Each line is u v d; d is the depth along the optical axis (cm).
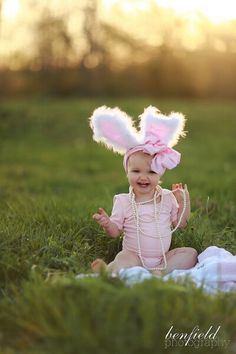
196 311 361
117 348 323
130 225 511
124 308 341
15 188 992
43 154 1498
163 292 368
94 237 557
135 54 2753
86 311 348
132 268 443
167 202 521
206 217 668
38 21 2548
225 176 1104
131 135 508
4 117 1858
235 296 385
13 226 534
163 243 510
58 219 586
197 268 477
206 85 2788
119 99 2488
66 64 2681
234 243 593
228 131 1836
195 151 1533
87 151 1542
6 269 444
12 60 2595
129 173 513
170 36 2716
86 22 2594
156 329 336
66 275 418
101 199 793
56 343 333
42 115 1911
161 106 2155
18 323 359
